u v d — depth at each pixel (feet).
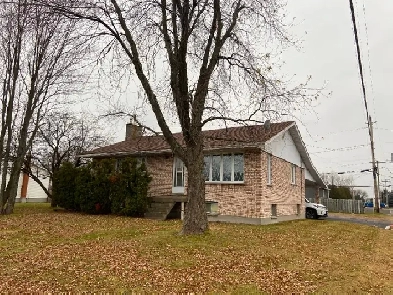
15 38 61.16
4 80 63.77
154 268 22.93
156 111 35.68
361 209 123.13
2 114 64.18
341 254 31.50
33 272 21.81
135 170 63.77
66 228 43.29
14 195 64.13
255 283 20.54
